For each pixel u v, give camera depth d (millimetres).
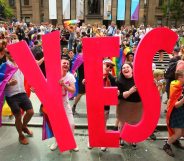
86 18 41656
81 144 5367
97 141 4438
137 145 5352
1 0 34906
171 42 4043
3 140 5445
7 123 6105
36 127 6074
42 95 4344
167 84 6578
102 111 4316
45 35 4238
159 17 44531
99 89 4234
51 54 4289
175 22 40969
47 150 5086
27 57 4238
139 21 42000
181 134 4945
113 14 41438
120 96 4707
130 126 4332
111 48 4070
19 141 5379
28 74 4285
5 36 10938
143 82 4145
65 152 5031
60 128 4430
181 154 5031
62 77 4590
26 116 5297
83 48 4117
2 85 4703
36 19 44344
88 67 4176
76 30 17797
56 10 41688
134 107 4754
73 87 4660
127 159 4828
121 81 4770
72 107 6906
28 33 17438
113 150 5141
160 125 6055
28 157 4840
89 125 4391
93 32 18484
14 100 4996
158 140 5594
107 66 4965
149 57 4074
